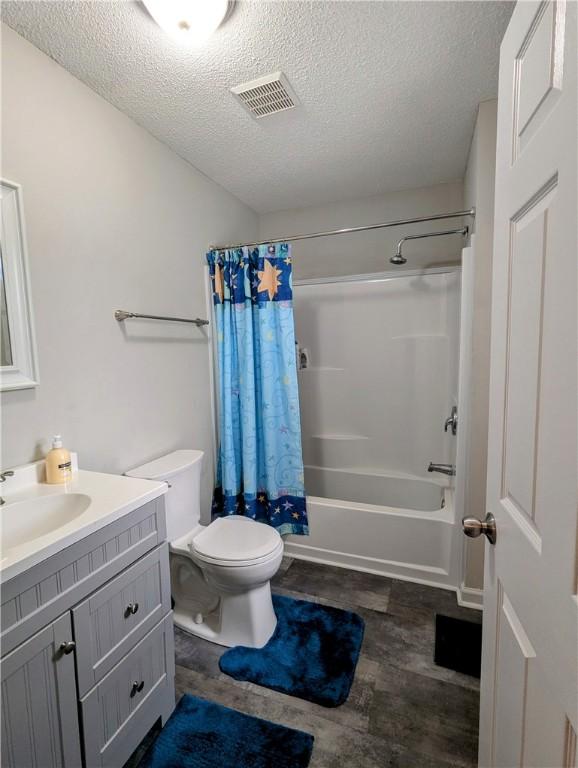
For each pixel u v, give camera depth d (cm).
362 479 291
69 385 146
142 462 184
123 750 114
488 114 171
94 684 104
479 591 192
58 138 141
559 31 56
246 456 232
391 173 241
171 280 204
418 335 276
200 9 115
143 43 132
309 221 294
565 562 52
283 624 180
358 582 214
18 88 127
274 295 230
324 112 175
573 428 51
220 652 165
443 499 242
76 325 148
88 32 127
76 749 100
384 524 220
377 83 157
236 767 118
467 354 196
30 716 89
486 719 94
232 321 235
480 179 176
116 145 167
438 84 158
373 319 288
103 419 162
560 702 53
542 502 60
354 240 285
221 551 162
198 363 229
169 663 133
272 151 209
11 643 84
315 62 144
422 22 127
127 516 114
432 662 157
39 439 134
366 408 295
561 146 54
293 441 234
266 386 231
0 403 123
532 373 65
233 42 133
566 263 53
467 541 192
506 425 81
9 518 111
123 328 172
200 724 132
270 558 161
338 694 142
